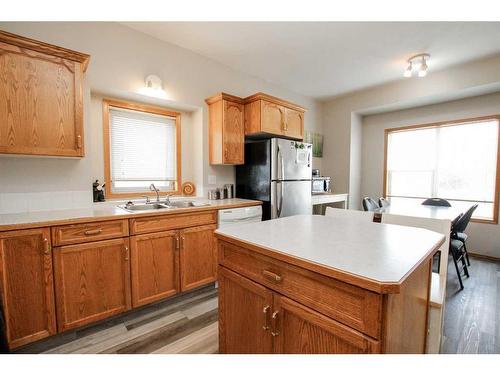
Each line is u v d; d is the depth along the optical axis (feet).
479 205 11.37
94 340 5.44
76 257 5.43
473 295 7.53
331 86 12.58
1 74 4.98
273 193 9.21
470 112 11.29
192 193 9.87
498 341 5.41
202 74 9.33
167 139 9.44
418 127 12.89
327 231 4.09
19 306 4.83
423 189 13.02
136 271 6.27
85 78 6.82
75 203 6.86
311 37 8.06
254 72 10.87
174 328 5.89
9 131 5.10
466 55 9.28
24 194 6.16
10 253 4.72
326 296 2.60
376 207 10.18
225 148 9.07
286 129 10.21
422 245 3.30
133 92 7.66
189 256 7.24
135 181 8.74
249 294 3.50
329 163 14.96
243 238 3.62
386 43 8.43
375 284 2.17
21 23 5.95
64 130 5.73
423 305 3.38
